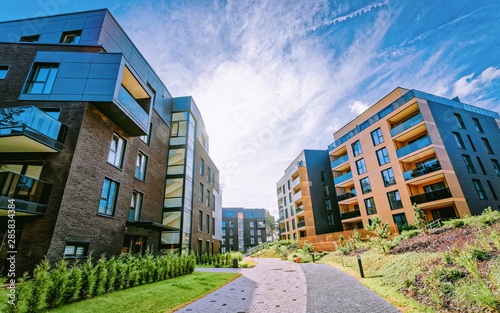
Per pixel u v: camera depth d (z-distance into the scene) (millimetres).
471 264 5438
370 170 23641
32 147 9266
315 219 31672
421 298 5512
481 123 21125
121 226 12164
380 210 22062
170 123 20500
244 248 65250
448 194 16469
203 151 25047
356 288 7410
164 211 17469
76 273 6602
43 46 11859
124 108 11742
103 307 5953
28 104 10531
